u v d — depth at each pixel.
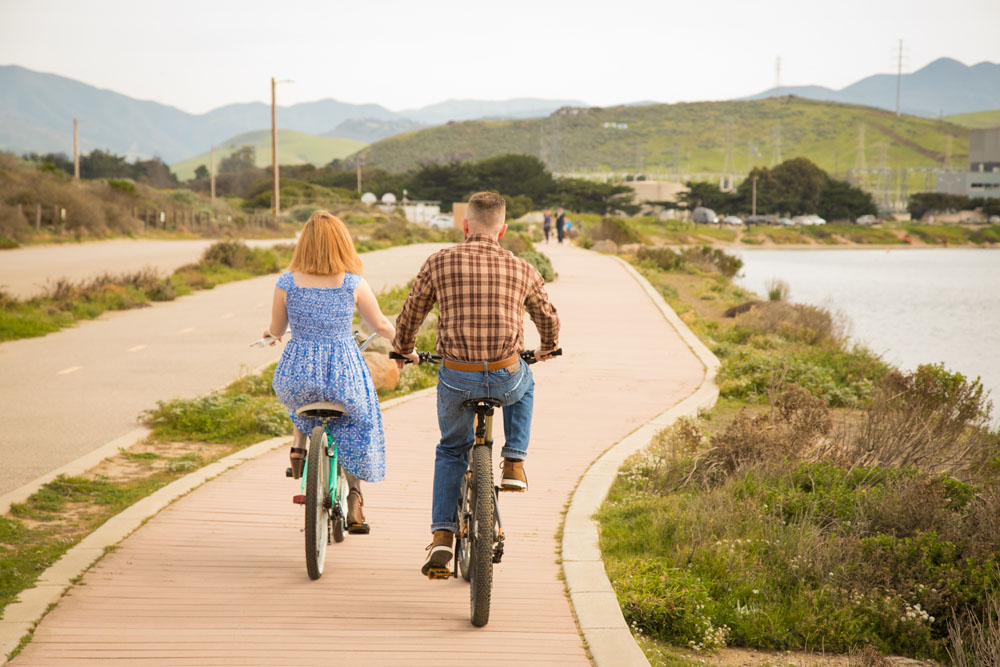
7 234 40.25
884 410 9.80
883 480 7.55
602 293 24.23
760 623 5.01
